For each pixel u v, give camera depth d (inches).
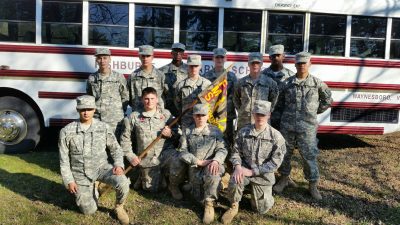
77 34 249.4
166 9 253.0
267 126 170.6
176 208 176.9
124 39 251.9
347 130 275.4
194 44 256.5
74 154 164.4
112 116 195.9
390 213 180.1
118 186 158.6
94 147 166.2
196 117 176.1
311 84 188.2
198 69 195.9
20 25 247.0
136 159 181.5
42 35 247.9
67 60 249.9
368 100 275.1
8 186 193.9
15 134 254.5
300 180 219.5
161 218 166.6
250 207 179.5
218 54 210.1
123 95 202.2
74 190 160.9
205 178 165.2
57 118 253.1
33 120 257.0
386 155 275.9
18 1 245.4
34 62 248.4
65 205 175.6
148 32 252.7
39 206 173.0
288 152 194.2
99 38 250.7
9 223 155.8
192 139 177.2
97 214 167.3
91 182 166.9
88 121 167.2
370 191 205.8
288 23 262.5
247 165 172.1
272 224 164.1
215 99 193.0
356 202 191.3
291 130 191.0
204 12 255.8
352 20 268.1
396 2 270.2
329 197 195.9
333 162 255.9
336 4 264.5
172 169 181.3
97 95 194.9
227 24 257.8
